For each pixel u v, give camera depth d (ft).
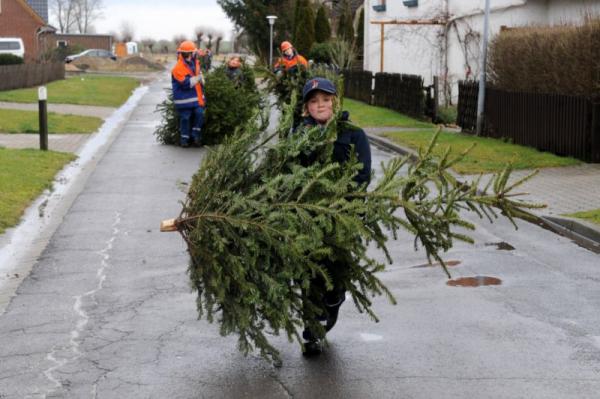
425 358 20.89
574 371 19.98
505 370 20.04
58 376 19.92
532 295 26.40
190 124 67.87
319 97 20.01
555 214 37.35
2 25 262.26
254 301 18.17
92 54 298.97
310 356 21.06
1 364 20.70
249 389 19.06
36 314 24.72
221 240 18.03
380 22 111.45
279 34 225.56
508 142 63.93
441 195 18.33
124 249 32.73
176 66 66.03
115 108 108.37
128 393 18.88
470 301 25.77
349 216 17.46
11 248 32.89
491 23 97.30
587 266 30.09
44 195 44.37
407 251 32.50
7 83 136.56
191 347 21.89
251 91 72.28
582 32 54.70
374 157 60.95
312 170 18.16
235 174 18.74
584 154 53.06
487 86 69.72
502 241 34.06
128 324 23.79
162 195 44.65
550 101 57.21
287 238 17.53
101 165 56.08
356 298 20.03
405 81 96.99
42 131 60.03
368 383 19.31
